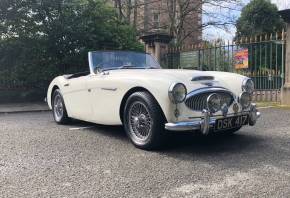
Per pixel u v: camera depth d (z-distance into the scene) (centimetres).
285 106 1002
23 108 1142
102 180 391
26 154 502
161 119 490
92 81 605
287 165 434
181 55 1493
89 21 1391
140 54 695
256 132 625
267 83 1238
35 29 1385
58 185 379
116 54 671
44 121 809
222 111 500
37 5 1358
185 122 477
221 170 418
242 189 359
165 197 342
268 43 1238
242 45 1298
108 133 640
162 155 485
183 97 477
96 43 1415
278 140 561
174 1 2508
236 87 532
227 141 560
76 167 439
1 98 1346
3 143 570
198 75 514
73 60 1389
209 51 1393
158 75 508
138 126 521
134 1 2564
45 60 1396
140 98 504
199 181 383
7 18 1366
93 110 611
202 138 582
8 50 1352
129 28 1557
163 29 2648
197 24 2616
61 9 1394
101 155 491
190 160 460
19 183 386
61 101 730
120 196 346
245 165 435
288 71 1059
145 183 379
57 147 540
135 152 503
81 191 361
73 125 735
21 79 1373
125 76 543
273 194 345
